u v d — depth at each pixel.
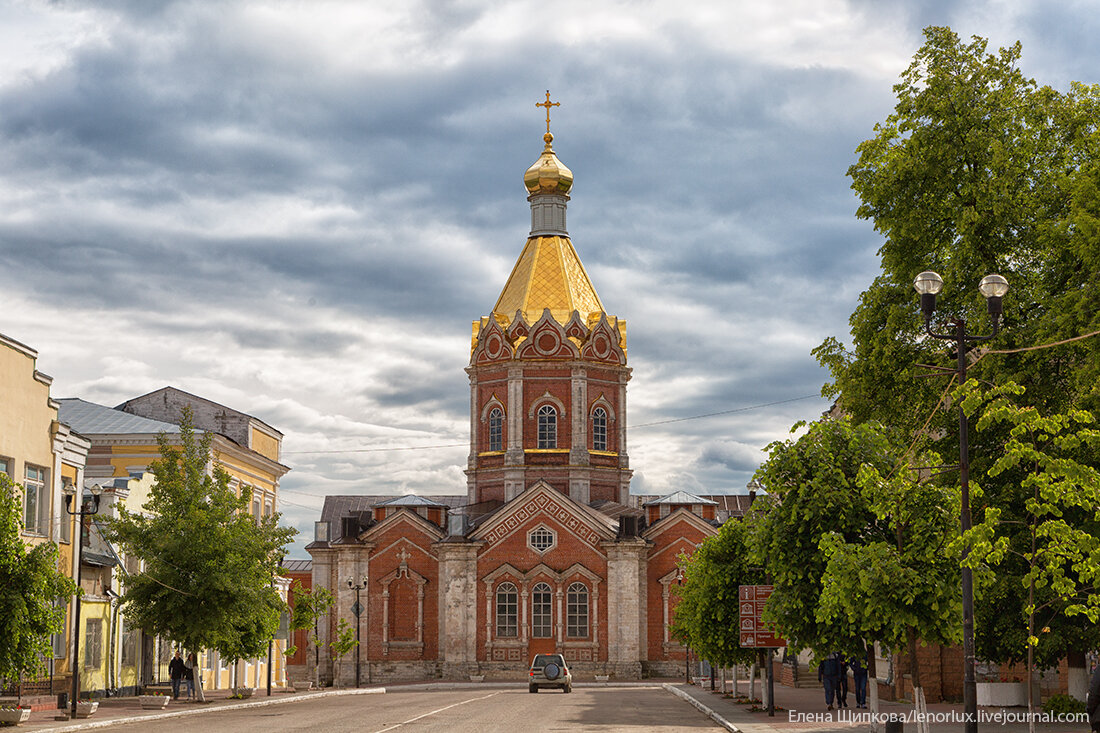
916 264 38.88
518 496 88.38
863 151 40.56
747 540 30.30
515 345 91.06
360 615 89.44
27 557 33.50
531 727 34.00
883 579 25.61
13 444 43.53
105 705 46.94
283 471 82.81
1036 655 32.38
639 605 87.56
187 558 48.88
